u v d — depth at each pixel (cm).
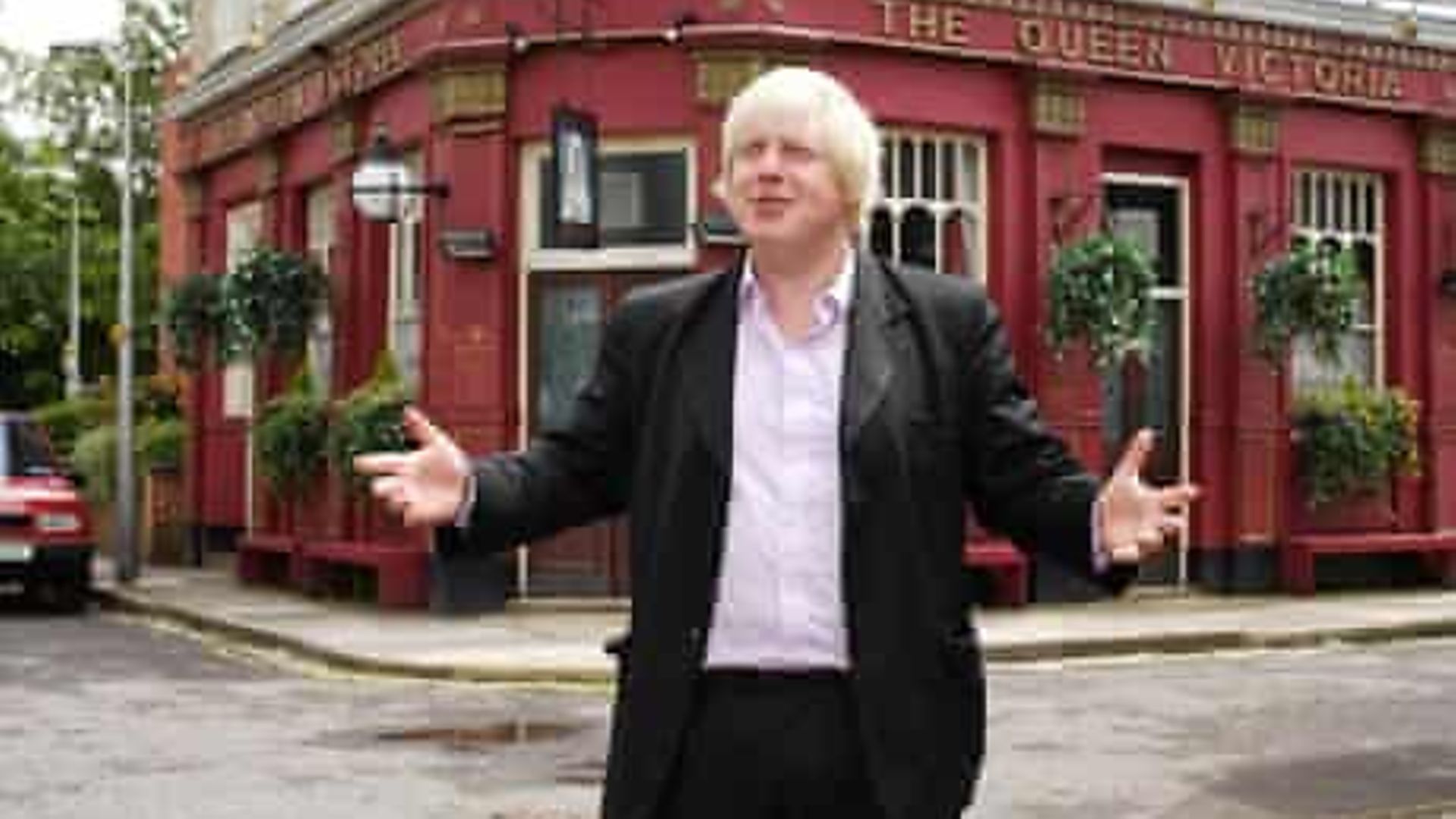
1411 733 971
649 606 305
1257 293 1694
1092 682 1180
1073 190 1611
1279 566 1717
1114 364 1606
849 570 298
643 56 1499
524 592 1542
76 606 1788
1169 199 1703
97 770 864
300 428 1730
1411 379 1817
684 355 310
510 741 947
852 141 305
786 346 307
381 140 1545
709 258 1480
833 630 300
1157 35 1650
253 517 1936
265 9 2023
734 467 303
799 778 299
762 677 301
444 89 1555
